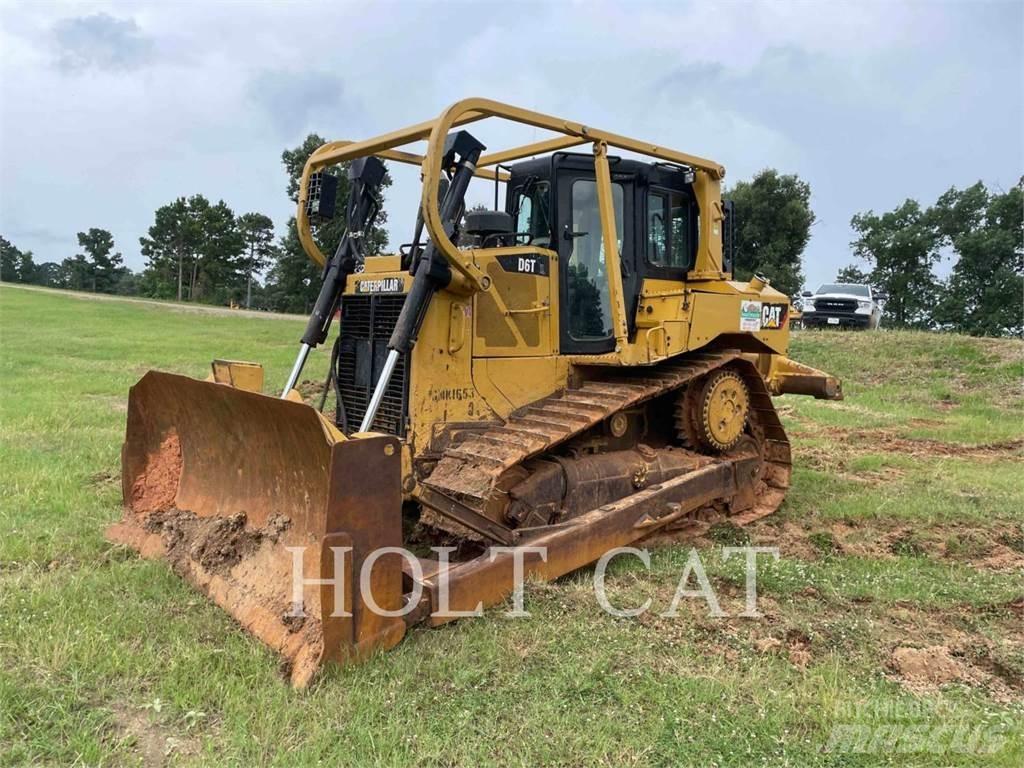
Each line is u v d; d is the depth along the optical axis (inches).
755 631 161.9
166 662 137.8
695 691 135.3
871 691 138.7
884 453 369.4
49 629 145.6
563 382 217.8
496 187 241.1
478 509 184.7
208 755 114.2
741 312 250.4
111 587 166.9
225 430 180.2
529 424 198.4
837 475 320.8
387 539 141.5
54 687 128.3
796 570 197.2
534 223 226.2
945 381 553.9
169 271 3080.7
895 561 211.9
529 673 140.6
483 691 134.1
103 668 134.3
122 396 447.5
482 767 114.0
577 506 208.7
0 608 154.8
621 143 208.1
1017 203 1475.1
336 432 142.6
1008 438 401.1
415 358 187.2
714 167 243.9
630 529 200.2
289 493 162.4
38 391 452.1
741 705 132.4
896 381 568.7
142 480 208.2
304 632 141.1
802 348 654.5
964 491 288.7
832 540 228.8
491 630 154.6
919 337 641.0
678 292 228.1
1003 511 259.1
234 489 180.7
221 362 223.9
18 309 1275.8
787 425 441.1
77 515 216.1
